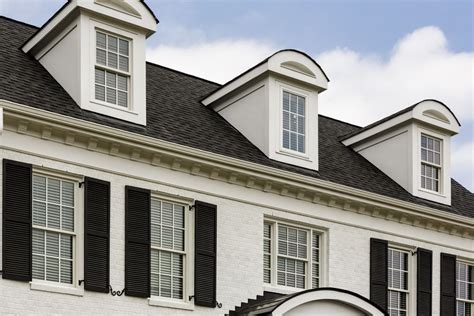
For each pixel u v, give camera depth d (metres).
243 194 21.73
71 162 19.09
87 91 19.98
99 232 19.14
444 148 26.61
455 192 27.94
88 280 18.75
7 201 18.06
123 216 19.66
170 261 20.47
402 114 25.86
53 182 19.02
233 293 21.06
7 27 22.92
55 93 20.03
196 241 20.59
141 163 20.14
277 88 23.16
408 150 25.78
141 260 19.67
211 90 25.83
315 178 22.86
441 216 25.41
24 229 18.16
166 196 20.52
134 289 19.42
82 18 20.17
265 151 22.80
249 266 21.48
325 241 23.23
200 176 21.05
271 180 21.98
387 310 23.94
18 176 18.30
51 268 18.62
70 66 20.31
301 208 22.78
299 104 23.72
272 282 22.06
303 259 22.81
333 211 23.45
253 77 23.16
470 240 26.59
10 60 20.84
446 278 25.61
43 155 18.73
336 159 25.56
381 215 24.39
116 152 19.72
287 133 23.33
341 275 23.23
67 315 18.41
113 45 20.70
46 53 21.17
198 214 20.75
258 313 20.25
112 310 19.06
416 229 25.22
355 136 26.91
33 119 18.42
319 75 23.86
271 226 22.38
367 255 23.91
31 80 20.19
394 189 25.42
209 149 21.53
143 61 21.00
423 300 24.84
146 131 20.64
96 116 19.94
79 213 19.11
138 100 20.78
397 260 24.88
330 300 20.58
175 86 24.81
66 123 18.78
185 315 20.12
